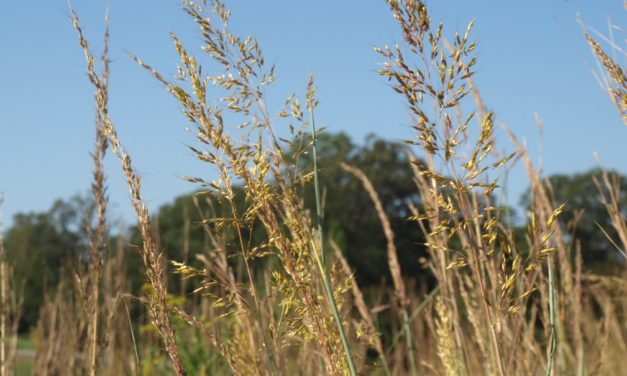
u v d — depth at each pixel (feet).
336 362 5.74
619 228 7.70
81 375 9.82
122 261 11.96
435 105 4.83
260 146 5.58
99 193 7.91
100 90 5.85
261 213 5.60
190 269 5.72
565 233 9.20
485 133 4.80
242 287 5.79
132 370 12.85
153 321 5.83
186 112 5.49
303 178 5.87
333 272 6.26
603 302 12.44
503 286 5.02
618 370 12.09
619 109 5.99
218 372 12.39
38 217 130.93
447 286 9.03
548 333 7.88
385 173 104.27
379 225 103.40
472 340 10.07
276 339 5.84
